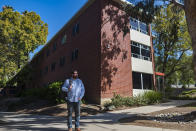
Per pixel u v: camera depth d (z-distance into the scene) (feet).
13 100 60.90
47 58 91.91
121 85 47.19
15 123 22.82
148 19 39.17
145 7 37.17
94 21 49.93
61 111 34.99
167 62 82.64
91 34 50.55
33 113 37.04
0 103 59.72
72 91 15.23
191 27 20.62
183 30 69.97
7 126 20.08
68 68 63.26
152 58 60.08
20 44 40.88
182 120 20.70
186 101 46.70
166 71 86.02
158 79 65.87
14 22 44.21
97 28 47.80
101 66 43.91
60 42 75.82
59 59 73.97
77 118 15.38
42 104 45.68
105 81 43.86
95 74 45.85
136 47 56.08
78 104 15.39
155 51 81.35
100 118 27.45
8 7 46.42
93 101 44.75
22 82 98.27
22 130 17.24
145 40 59.62
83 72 52.21
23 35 42.45
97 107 39.45
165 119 22.38
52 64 82.53
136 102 42.65
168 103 43.16
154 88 57.11
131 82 50.21
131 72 51.08
